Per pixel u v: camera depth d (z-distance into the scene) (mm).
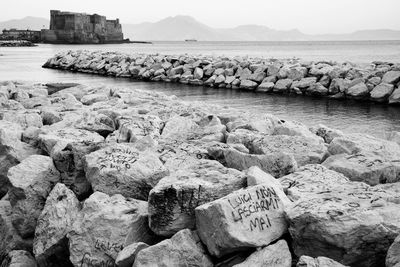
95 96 12086
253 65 24797
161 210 4516
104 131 8086
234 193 4195
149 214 4598
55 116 9156
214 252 4086
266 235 4066
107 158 5680
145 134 7492
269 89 22578
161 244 4164
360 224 3758
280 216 4219
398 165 5703
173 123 8008
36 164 6078
